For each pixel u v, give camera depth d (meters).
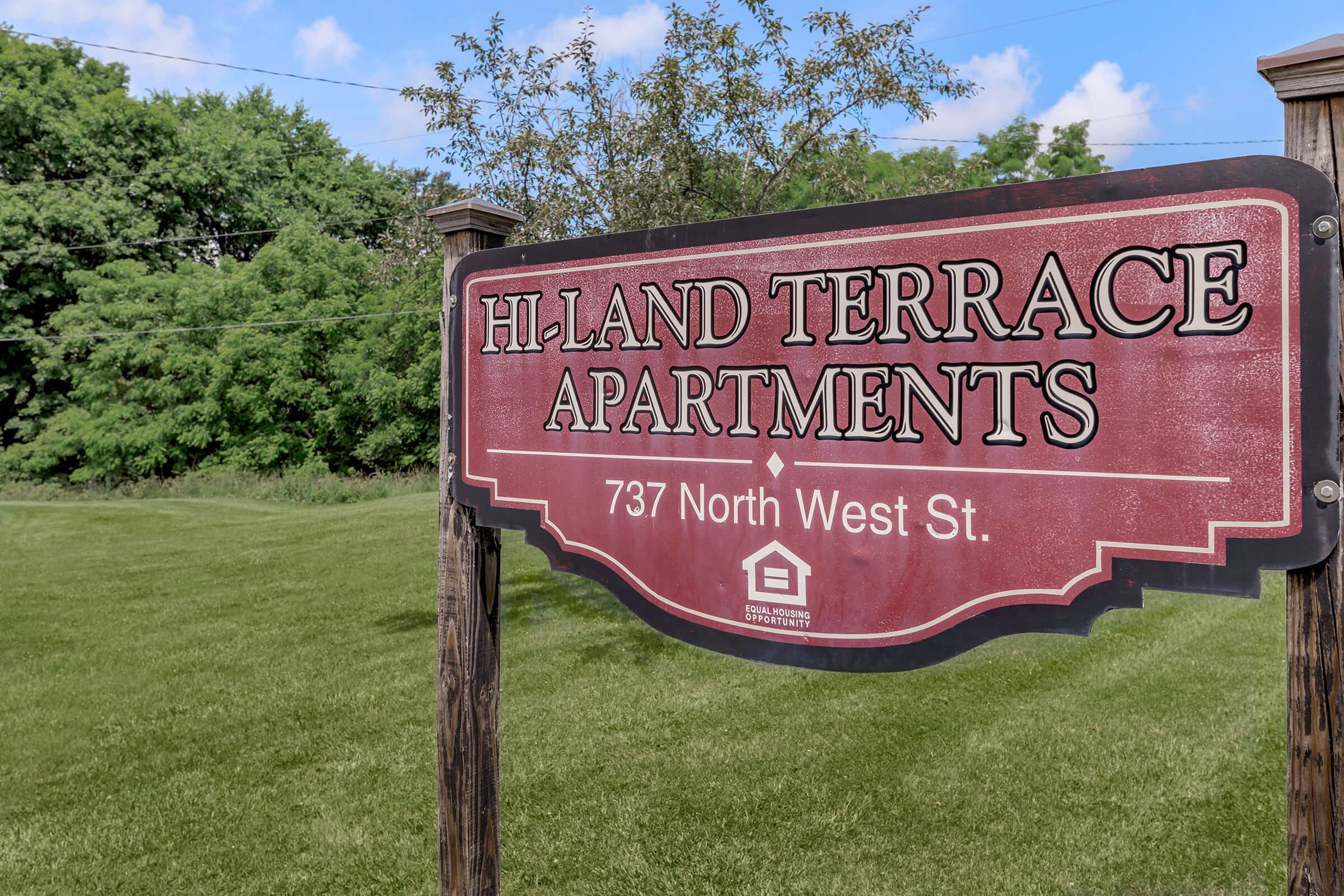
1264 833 3.66
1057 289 1.75
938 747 4.63
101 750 5.02
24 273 28.25
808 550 2.04
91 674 6.49
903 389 1.92
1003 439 1.81
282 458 24.95
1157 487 1.67
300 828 4.02
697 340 2.18
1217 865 3.44
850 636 1.99
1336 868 1.53
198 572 10.49
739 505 2.13
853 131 7.68
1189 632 6.70
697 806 4.07
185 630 7.75
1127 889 3.30
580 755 4.67
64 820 4.16
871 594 1.96
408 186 30.62
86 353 26.47
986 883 3.37
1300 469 1.55
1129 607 1.70
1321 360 1.53
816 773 4.36
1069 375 1.75
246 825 4.07
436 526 13.35
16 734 5.29
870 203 1.94
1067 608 1.76
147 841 3.94
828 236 2.00
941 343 1.88
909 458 1.91
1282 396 1.56
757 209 7.62
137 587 9.68
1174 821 3.79
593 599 8.30
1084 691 5.44
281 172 32.56
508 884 3.47
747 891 3.38
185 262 28.66
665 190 7.10
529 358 2.44
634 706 5.38
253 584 9.75
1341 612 1.53
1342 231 1.52
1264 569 1.58
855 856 3.59
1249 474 1.59
